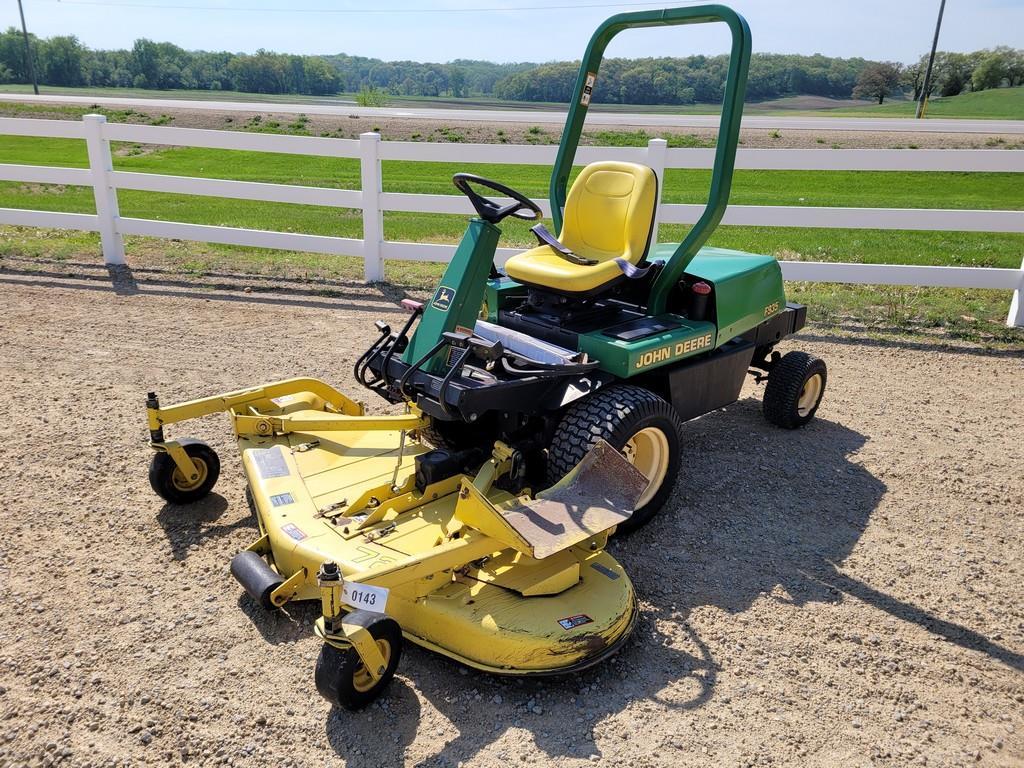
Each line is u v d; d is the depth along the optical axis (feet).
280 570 10.80
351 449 13.21
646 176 13.73
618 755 8.67
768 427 17.49
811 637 10.71
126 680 9.55
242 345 21.40
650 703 9.46
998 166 23.79
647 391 12.44
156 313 24.00
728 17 12.84
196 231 28.25
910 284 25.73
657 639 10.57
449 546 9.73
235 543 12.41
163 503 13.48
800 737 9.01
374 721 9.03
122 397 17.75
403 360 12.19
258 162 65.62
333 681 8.61
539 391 12.10
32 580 11.35
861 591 11.76
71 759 8.45
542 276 13.23
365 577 8.82
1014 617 11.26
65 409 17.02
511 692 9.55
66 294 25.64
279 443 13.05
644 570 12.12
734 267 14.98
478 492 9.82
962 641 10.73
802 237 40.22
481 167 65.41
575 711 9.30
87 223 28.84
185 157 67.26
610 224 14.23
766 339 16.30
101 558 11.92
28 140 70.49
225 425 16.53
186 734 8.80
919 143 69.72
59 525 12.73
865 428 17.47
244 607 10.90
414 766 8.46
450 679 9.71
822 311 25.43
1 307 24.08
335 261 30.99
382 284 27.66
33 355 20.17
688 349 13.58
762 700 9.55
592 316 14.11
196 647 10.12
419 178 57.72
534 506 10.66
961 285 24.09
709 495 14.47
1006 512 14.08
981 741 9.06
